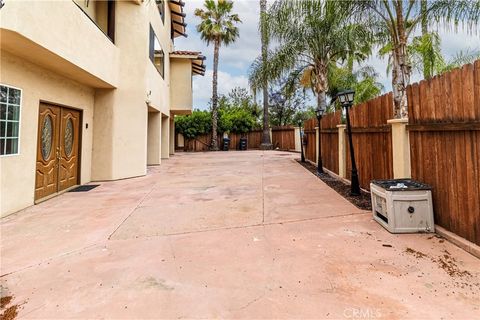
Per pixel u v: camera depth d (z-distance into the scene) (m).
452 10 5.46
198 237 3.57
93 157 8.09
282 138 21.84
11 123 4.82
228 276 2.53
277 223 4.04
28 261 2.94
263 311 2.00
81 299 2.22
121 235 3.71
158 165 11.95
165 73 13.55
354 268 2.60
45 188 5.93
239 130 23.27
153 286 2.39
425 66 8.66
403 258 2.77
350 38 8.74
